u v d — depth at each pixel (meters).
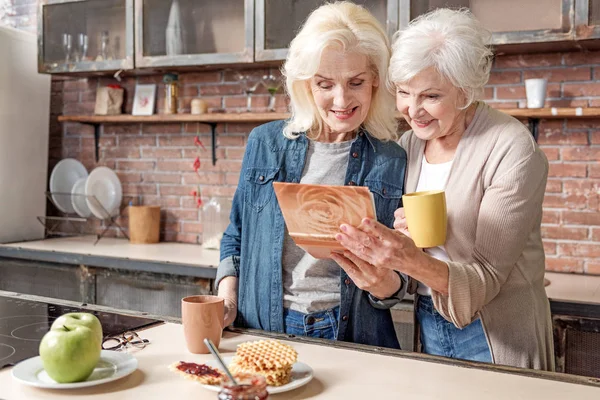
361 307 1.68
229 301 1.71
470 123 1.61
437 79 1.50
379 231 1.32
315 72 1.59
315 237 1.40
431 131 1.57
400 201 1.73
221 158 3.81
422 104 1.54
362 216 1.31
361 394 1.10
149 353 1.33
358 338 1.68
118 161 4.11
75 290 3.47
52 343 1.10
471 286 1.44
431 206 1.40
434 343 1.69
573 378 1.18
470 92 1.52
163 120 3.69
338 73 1.59
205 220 3.60
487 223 1.50
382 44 1.61
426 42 1.48
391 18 2.87
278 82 3.50
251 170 1.77
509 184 1.50
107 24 3.69
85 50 3.76
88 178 3.91
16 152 3.92
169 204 3.97
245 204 1.76
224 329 1.53
